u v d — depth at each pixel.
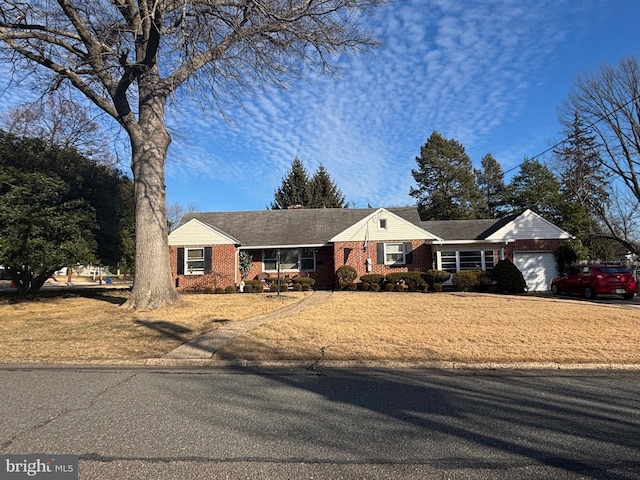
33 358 8.23
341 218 29.53
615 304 15.90
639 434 4.38
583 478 3.47
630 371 7.18
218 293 22.78
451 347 8.55
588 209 29.17
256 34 14.02
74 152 23.19
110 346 9.09
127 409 5.24
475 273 22.81
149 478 3.48
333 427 4.61
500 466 3.67
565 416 4.94
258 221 29.50
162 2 12.94
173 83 14.96
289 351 8.49
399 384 6.43
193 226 25.66
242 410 5.20
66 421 4.80
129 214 28.02
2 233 18.00
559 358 7.66
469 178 49.94
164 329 10.95
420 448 4.05
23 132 24.88
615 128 26.91
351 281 24.02
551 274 24.48
